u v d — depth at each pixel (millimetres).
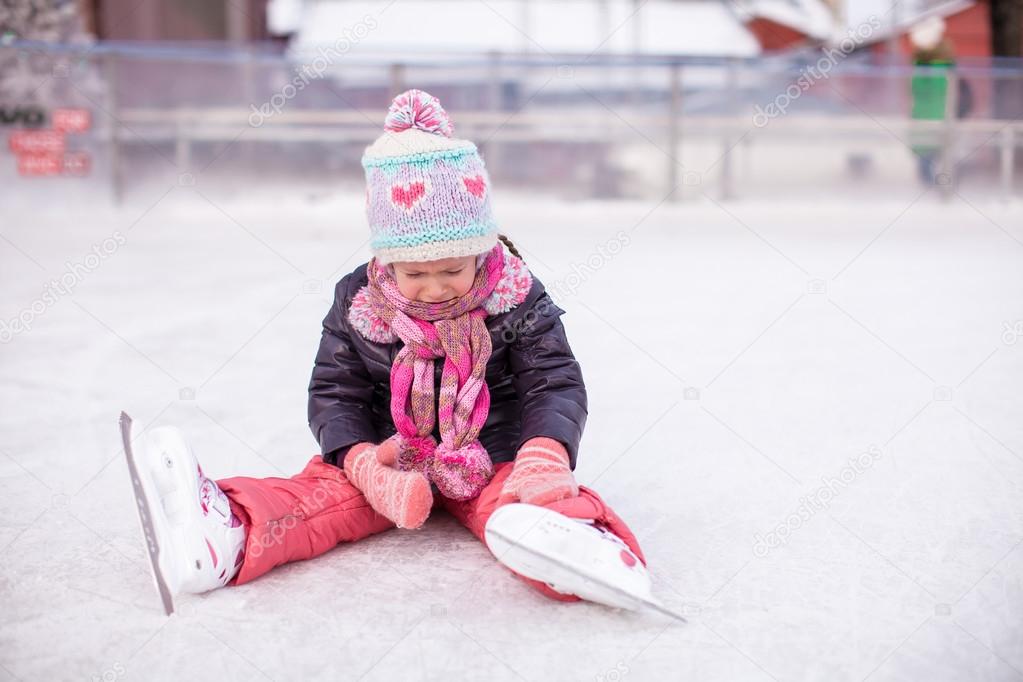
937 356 3459
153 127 9039
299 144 9312
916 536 1861
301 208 9328
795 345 3682
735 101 9875
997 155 10133
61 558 1798
